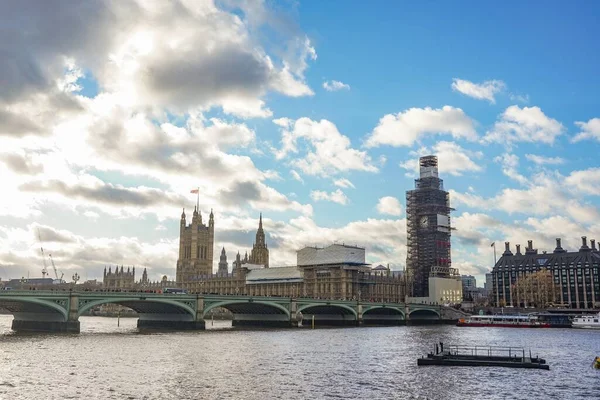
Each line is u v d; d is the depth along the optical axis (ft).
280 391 204.85
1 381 215.92
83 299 450.30
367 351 344.49
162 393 197.98
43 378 223.71
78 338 400.47
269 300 602.03
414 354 328.70
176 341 391.24
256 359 293.23
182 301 521.24
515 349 372.79
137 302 505.66
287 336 465.06
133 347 342.23
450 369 261.85
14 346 335.67
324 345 382.83
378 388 212.84
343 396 197.98
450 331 597.52
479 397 199.82
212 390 204.54
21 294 412.16
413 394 203.10
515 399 197.67
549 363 292.20
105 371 242.99
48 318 458.91
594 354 343.05
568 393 208.54
